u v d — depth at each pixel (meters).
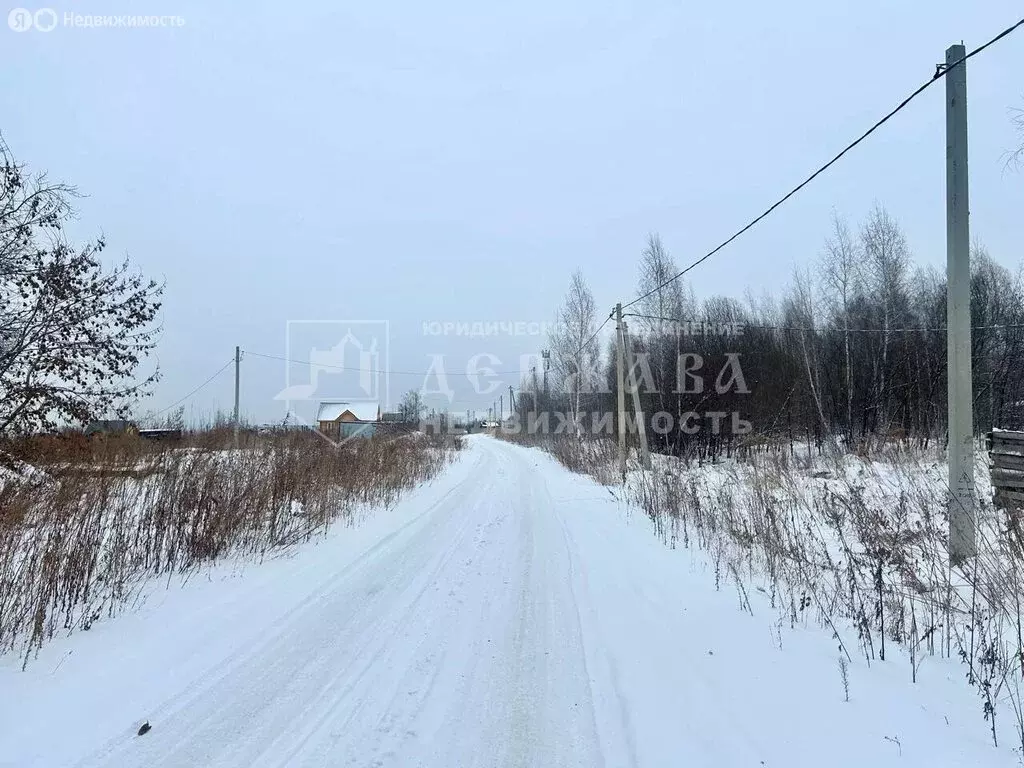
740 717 3.12
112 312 9.87
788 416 21.33
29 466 7.70
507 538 8.49
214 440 11.85
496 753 2.93
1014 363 20.58
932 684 3.36
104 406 9.98
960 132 5.80
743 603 5.05
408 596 5.64
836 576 4.88
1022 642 3.66
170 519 6.86
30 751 2.89
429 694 3.58
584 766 2.80
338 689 3.65
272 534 7.83
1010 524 4.91
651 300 21.78
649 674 3.77
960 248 5.76
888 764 2.59
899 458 13.27
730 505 7.84
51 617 4.47
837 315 24.47
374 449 16.14
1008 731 2.81
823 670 3.62
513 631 4.67
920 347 21.78
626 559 7.02
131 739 3.03
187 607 5.21
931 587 4.46
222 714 3.31
